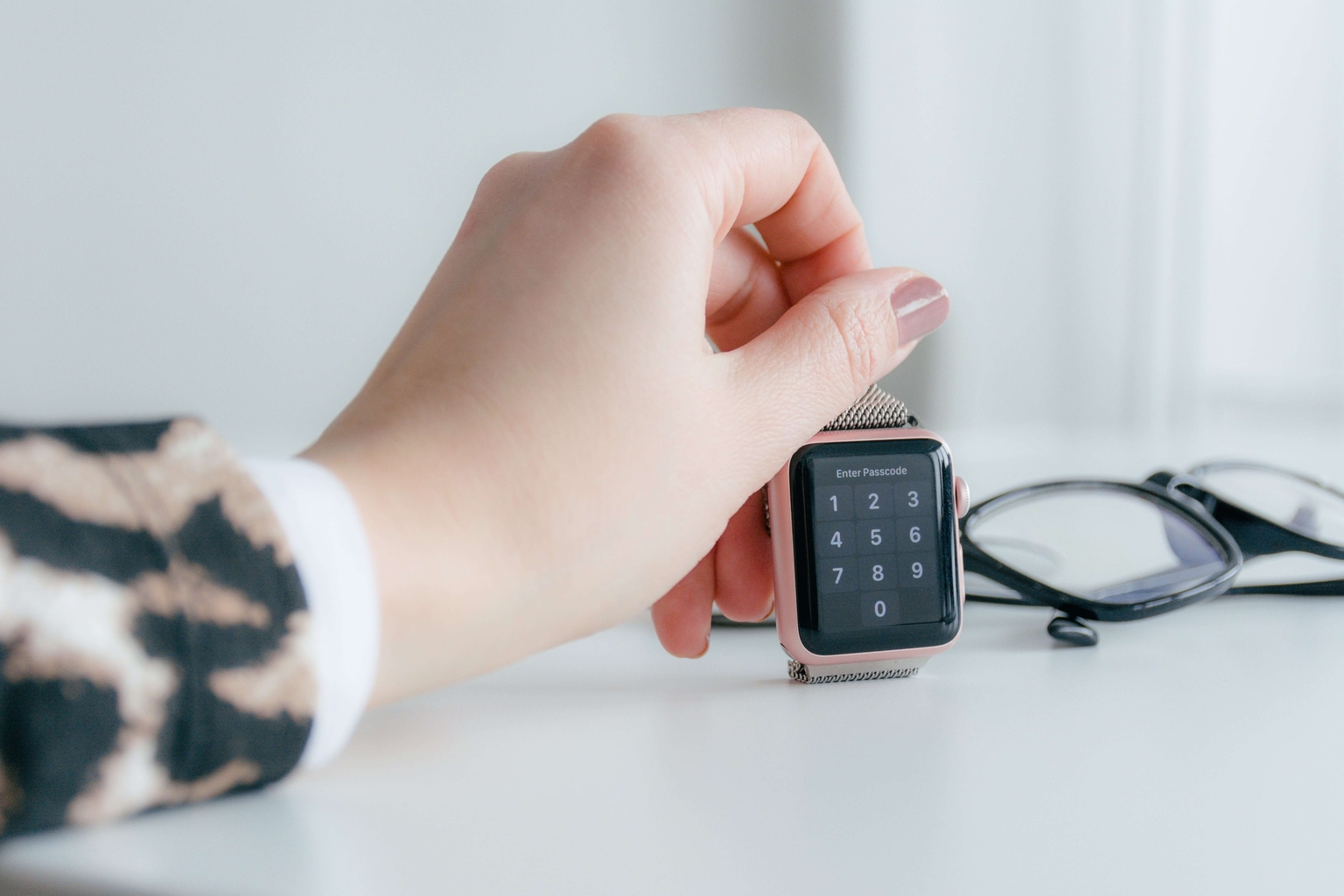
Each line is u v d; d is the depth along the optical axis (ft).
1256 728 0.90
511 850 0.78
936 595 1.01
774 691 0.98
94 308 2.41
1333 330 3.08
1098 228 3.21
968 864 0.77
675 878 0.76
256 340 2.54
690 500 0.93
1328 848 0.78
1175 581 1.15
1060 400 3.21
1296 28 3.03
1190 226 3.19
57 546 0.74
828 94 3.01
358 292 2.62
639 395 0.91
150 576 0.76
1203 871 0.76
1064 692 0.96
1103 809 0.81
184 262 2.46
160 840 0.77
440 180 2.66
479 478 0.87
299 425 2.60
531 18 2.71
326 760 0.81
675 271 0.92
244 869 0.75
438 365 0.90
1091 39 3.16
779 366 0.97
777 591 1.00
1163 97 3.17
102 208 2.39
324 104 2.54
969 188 3.15
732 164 0.97
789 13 2.93
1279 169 3.10
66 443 0.76
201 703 0.76
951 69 3.10
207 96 2.44
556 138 2.76
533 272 0.91
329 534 0.82
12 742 0.72
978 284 3.16
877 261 3.11
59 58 2.32
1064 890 0.75
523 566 0.88
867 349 1.00
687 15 2.84
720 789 0.83
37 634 0.73
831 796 0.82
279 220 2.53
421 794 0.83
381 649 0.85
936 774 0.85
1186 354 3.23
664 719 0.92
